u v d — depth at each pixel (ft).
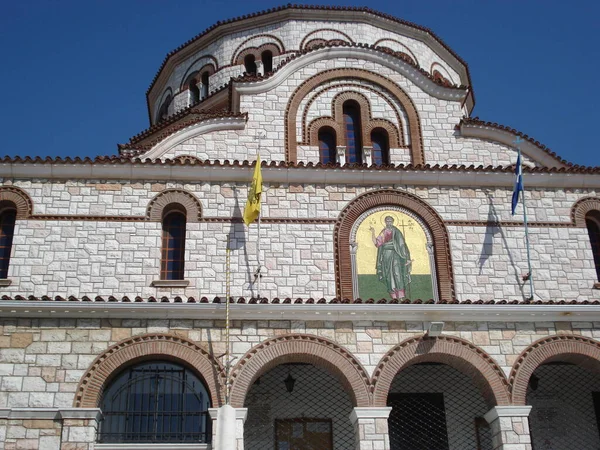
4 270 76.95
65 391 64.44
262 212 79.61
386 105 93.91
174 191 80.33
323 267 77.56
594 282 79.51
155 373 67.15
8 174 79.36
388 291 76.89
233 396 65.36
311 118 92.43
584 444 78.18
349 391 67.62
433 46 120.98
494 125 91.50
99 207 78.79
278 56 113.80
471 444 76.48
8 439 62.34
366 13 116.26
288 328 68.54
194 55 121.90
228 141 90.02
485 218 81.51
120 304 66.90
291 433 75.41
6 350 65.46
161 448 63.87
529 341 70.18
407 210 81.41
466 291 77.61
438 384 78.59
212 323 68.08
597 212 84.07
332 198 81.10
